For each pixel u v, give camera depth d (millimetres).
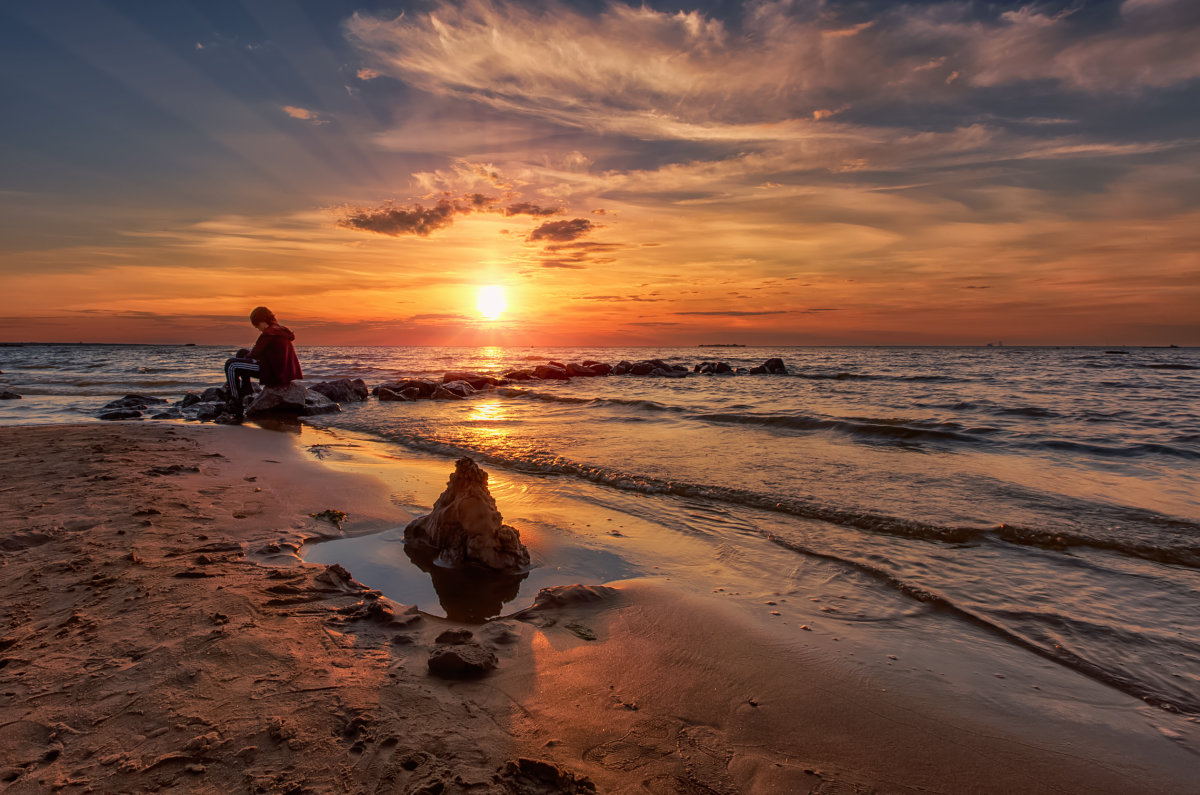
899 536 5062
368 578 3988
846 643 3168
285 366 13836
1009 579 4141
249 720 2180
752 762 2148
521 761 1978
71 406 15102
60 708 2217
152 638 2799
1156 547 4738
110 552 3969
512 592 3816
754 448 9328
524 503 6090
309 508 5492
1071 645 3230
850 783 2066
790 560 4480
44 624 2924
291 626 3014
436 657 2648
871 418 12453
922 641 3240
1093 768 2230
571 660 2859
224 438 9594
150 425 10844
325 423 12680
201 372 32562
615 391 21516
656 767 2076
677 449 9219
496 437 10516
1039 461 8312
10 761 1907
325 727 2158
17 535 4266
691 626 3297
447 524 4383
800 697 2617
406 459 8445
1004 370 35031
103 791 1783
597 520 5477
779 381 26844
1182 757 2316
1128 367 38594
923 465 7969
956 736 2383
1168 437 10422
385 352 103500
